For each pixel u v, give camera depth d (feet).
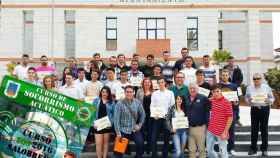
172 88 37.24
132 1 123.24
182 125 34.53
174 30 123.34
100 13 122.93
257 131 39.04
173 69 43.16
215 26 124.16
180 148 34.91
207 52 123.65
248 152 39.99
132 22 123.44
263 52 148.77
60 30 122.31
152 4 123.44
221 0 124.77
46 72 45.19
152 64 41.68
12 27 122.83
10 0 122.52
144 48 120.98
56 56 121.70
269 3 126.21
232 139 38.83
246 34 128.47
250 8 125.80
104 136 35.58
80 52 122.11
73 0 122.72
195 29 124.57
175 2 123.65
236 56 148.25
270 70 106.11
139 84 40.68
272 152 40.37
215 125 33.88
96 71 39.37
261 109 38.42
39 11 122.21
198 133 34.50
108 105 35.68
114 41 123.34
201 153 34.65
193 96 34.81
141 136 35.14
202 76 37.47
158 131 36.37
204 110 34.60
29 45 138.21
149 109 37.17
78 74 40.16
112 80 39.27
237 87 40.34
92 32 122.52
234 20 148.87
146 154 38.65
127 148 38.55
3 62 122.11
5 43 122.52
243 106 79.82
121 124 34.91
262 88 38.55
